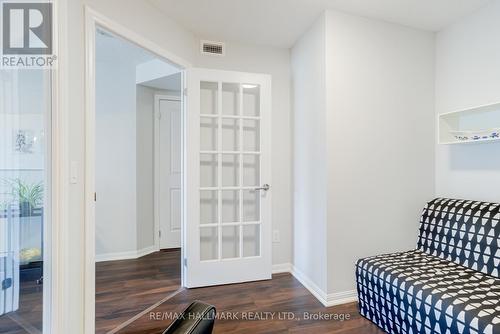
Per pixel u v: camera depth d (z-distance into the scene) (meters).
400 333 1.70
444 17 2.27
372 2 2.08
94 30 1.68
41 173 1.46
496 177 2.03
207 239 2.60
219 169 2.59
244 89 2.71
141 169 3.49
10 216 1.40
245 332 1.82
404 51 2.40
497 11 2.03
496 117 2.03
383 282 1.80
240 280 2.60
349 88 2.23
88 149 1.64
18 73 1.39
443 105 2.43
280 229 2.87
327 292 2.18
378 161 2.31
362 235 2.27
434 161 2.49
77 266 1.58
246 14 2.28
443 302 1.42
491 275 1.73
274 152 2.85
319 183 2.29
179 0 2.08
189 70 2.49
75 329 1.56
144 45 2.06
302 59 2.62
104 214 3.31
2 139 1.35
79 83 1.60
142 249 3.49
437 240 2.13
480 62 2.15
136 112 3.42
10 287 1.42
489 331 1.21
